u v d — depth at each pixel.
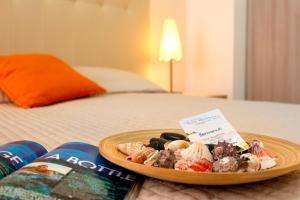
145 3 2.70
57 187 0.46
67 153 0.58
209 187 0.52
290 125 1.05
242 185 0.52
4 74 1.69
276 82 2.70
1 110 1.46
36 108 1.52
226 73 2.83
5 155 0.57
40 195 0.44
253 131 0.96
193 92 3.02
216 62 2.91
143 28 2.71
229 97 2.81
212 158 0.53
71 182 0.48
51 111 1.40
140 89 2.17
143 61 2.74
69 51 2.32
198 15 3.03
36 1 2.15
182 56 2.99
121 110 1.38
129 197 0.50
